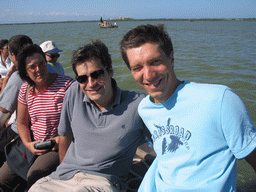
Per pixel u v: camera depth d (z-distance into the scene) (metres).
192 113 0.64
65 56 6.91
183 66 5.69
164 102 0.70
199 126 0.63
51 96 1.21
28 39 1.58
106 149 0.93
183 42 12.24
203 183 0.61
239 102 0.58
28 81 1.19
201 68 5.42
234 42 12.25
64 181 0.97
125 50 0.67
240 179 1.37
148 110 0.77
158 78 0.65
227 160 0.61
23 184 1.33
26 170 1.24
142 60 0.64
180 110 0.67
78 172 0.97
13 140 1.34
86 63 0.87
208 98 0.62
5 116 1.38
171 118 0.69
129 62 0.67
